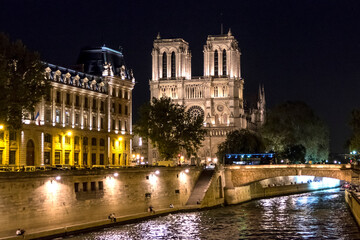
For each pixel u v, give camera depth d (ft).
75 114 479.82
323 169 458.91
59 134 454.81
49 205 282.36
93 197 320.29
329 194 593.42
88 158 494.59
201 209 423.23
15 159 407.03
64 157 461.37
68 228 283.59
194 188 451.94
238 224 334.85
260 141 638.53
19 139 408.87
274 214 387.96
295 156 627.05
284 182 618.85
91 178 320.29
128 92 565.53
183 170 436.35
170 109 507.30
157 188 395.96
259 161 574.56
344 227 319.47
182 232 302.25
